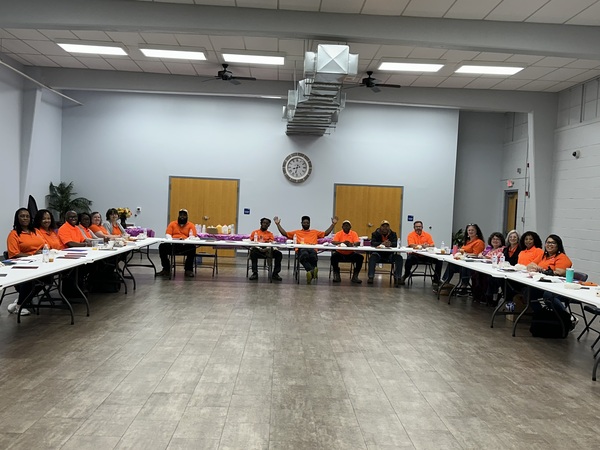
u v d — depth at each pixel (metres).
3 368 3.45
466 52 6.95
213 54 7.57
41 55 8.07
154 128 10.63
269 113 10.71
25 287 5.08
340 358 3.96
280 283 7.62
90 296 6.13
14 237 5.30
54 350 3.89
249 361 3.79
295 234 8.22
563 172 8.90
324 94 7.05
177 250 7.92
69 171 10.59
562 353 4.38
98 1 5.76
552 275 5.26
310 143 10.77
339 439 2.57
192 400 3.00
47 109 9.94
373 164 10.85
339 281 8.09
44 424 2.61
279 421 2.76
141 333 4.46
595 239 8.00
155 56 7.80
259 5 5.76
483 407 3.08
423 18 5.99
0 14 5.71
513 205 11.16
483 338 4.80
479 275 6.68
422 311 5.95
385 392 3.27
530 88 8.91
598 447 2.58
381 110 10.83
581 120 8.44
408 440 2.59
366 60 7.52
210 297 6.25
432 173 10.92
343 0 5.54
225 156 10.70
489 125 11.59
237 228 10.79
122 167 10.62
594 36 6.14
